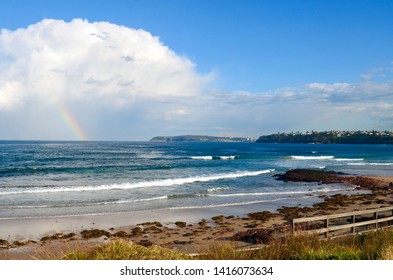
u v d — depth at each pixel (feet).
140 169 155.84
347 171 161.99
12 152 282.56
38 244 45.55
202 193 91.45
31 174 133.59
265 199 84.53
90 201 78.43
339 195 91.20
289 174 130.62
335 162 220.02
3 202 76.23
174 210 69.31
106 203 75.87
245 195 89.76
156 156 261.24
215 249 25.71
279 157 262.26
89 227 55.26
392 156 297.94
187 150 387.75
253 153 330.13
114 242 23.32
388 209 47.85
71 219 60.29
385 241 29.94
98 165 171.12
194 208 71.61
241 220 61.00
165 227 55.83
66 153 281.33
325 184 115.03
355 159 251.39
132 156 256.32
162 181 110.63
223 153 322.34
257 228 54.13
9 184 105.81
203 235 51.13
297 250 26.40
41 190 92.12
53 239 47.96
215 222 59.47
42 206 71.26
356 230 46.42
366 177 129.39
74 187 97.76
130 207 72.13
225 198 84.84
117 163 189.06
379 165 197.06
